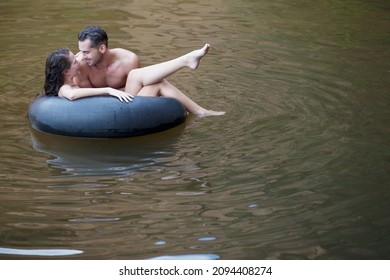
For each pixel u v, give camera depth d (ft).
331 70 37.65
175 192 24.71
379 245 21.48
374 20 47.16
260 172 26.12
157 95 31.07
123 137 29.63
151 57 38.78
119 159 27.48
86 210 23.45
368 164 26.68
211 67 37.88
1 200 24.00
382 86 35.29
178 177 25.85
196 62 30.42
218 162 27.02
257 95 34.09
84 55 30.04
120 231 22.18
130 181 25.58
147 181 25.55
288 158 27.27
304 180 25.48
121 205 23.77
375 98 33.68
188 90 34.63
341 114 31.71
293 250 21.21
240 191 24.72
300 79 36.24
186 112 31.37
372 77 36.60
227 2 50.85
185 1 50.72
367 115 31.55
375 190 24.71
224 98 33.68
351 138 29.07
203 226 22.48
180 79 36.09
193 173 26.14
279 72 37.27
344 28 45.29
